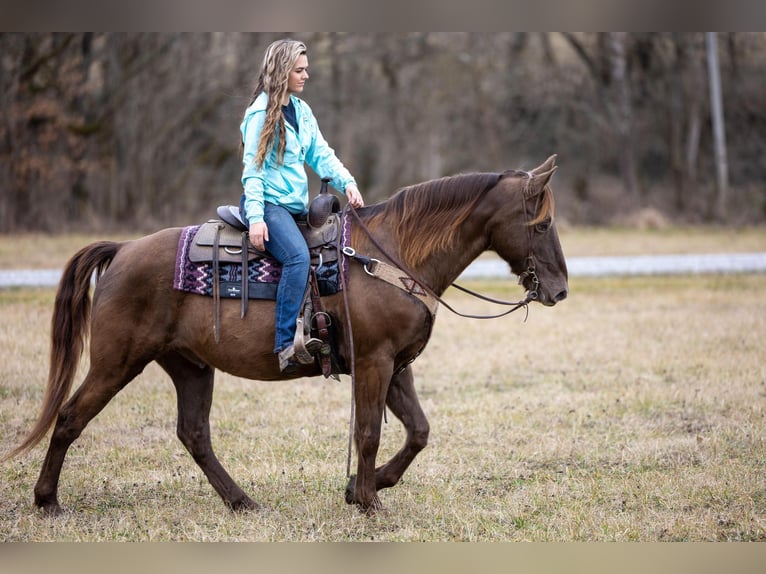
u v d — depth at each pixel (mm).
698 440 9031
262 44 37312
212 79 37219
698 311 16531
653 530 6766
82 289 6973
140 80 36250
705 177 43781
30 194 34844
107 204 37406
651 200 43125
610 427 9578
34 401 10219
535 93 43000
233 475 8102
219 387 11398
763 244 29844
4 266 22156
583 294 18984
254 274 6656
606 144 44531
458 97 41281
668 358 12781
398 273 6664
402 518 7008
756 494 7508
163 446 8930
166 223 36625
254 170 6492
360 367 6664
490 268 23703
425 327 6777
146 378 11695
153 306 6738
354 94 40625
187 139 38719
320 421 9898
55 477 6941
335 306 6664
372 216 6961
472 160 42094
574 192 42906
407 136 40938
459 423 9703
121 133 36406
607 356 13031
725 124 43844
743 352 13133
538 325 15445
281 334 6496
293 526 6848
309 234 6758
